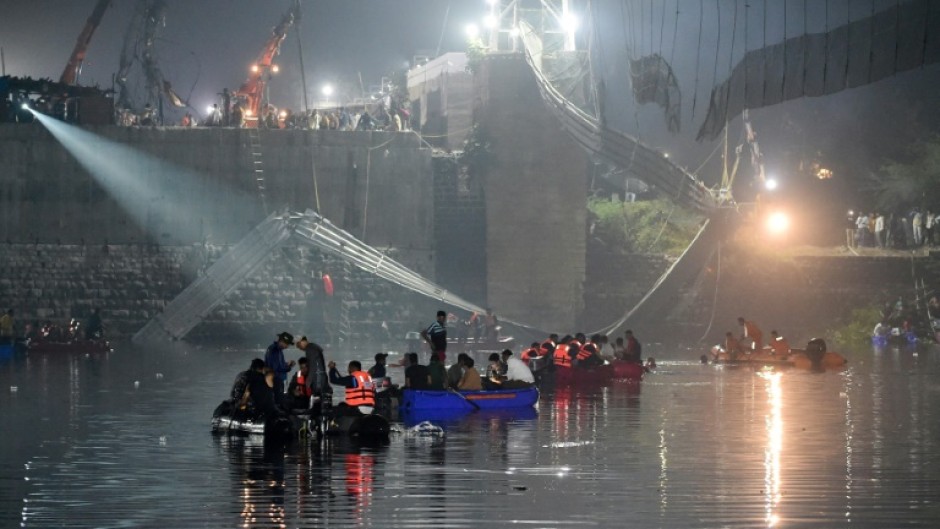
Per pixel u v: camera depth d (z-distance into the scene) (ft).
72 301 476.54
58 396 276.41
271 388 211.41
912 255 490.49
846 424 223.51
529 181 485.15
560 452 192.13
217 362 371.97
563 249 485.15
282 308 473.67
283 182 486.79
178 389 291.58
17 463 185.37
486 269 490.49
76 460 187.62
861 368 348.38
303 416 209.87
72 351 412.98
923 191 520.01
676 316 478.59
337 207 488.02
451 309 474.90
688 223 510.17
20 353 407.85
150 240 484.33
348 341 470.80
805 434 211.20
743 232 483.51
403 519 148.56
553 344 312.29
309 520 148.25
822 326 480.64
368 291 474.90
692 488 164.96
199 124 532.73
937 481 169.48
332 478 171.42
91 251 481.05
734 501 157.38
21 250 479.00
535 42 491.72
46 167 482.69
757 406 251.39
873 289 483.10
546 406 252.42
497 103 485.15
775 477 172.35
